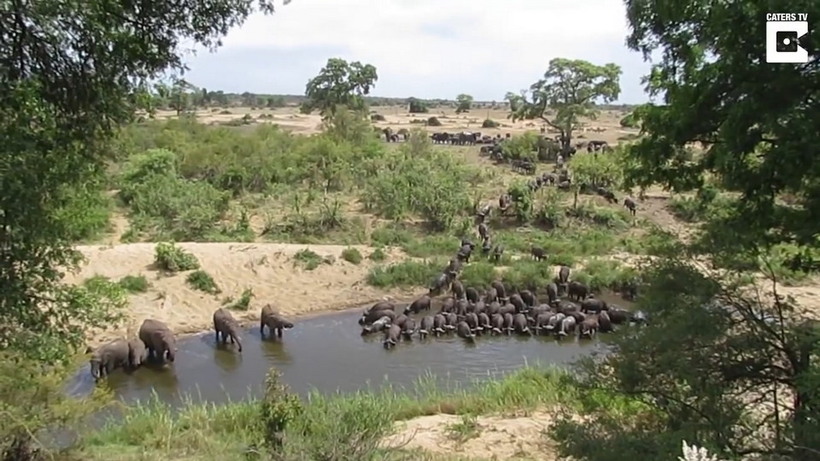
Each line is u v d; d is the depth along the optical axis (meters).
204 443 10.31
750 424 7.44
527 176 42.81
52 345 8.12
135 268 23.77
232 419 11.45
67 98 7.82
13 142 6.65
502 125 84.81
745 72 6.97
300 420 10.01
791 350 7.38
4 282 7.24
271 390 10.96
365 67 66.94
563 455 8.12
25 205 6.76
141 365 18.56
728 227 7.88
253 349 20.14
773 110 6.71
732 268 7.90
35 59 7.53
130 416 11.97
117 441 10.61
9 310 7.40
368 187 34.47
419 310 23.58
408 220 32.00
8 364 8.13
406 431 11.35
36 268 7.57
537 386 13.73
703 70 7.63
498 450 10.52
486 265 26.75
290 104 147.62
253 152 42.09
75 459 9.22
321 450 8.89
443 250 28.78
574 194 35.59
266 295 24.05
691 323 7.50
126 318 10.77
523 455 10.32
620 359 8.00
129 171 33.41
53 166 7.34
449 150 48.16
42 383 8.73
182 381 17.53
